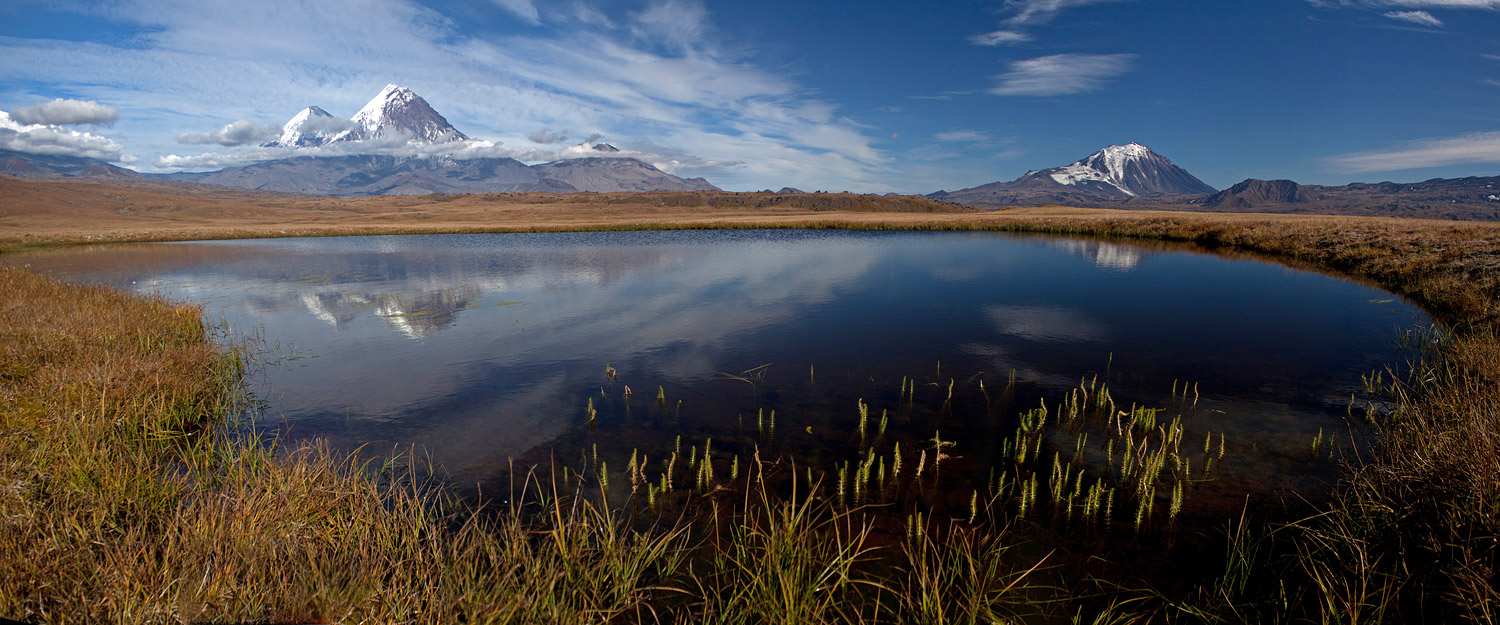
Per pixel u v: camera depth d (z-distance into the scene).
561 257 37.88
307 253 43.09
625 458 7.75
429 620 3.92
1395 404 9.21
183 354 10.91
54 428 6.59
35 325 11.25
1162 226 52.69
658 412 9.59
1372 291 20.55
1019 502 6.34
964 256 35.78
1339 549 4.99
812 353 13.29
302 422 9.21
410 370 12.20
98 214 126.12
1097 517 5.99
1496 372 8.44
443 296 21.70
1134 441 8.04
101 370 8.74
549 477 7.17
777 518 6.00
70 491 5.13
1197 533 5.64
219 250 47.06
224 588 3.85
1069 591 4.80
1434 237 27.64
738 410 9.66
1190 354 12.70
